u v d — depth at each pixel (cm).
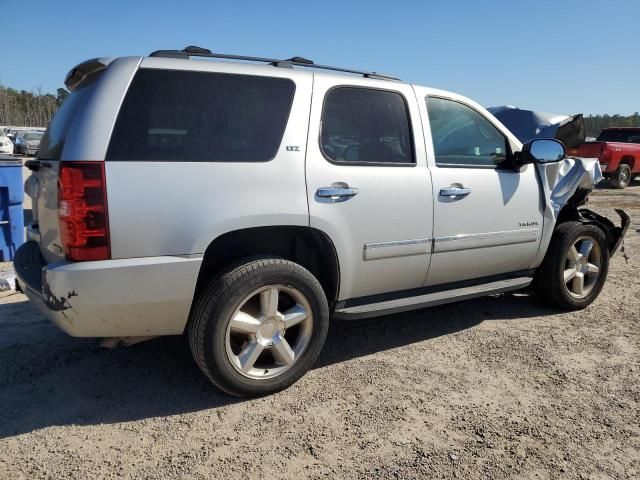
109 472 253
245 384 314
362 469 259
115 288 275
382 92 371
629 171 1638
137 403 316
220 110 306
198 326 299
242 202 301
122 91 284
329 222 330
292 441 280
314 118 333
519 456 271
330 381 348
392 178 360
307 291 327
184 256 288
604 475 258
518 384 347
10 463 257
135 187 277
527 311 492
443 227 388
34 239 360
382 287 375
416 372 362
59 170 273
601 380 354
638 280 606
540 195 452
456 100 413
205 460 263
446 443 281
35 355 376
